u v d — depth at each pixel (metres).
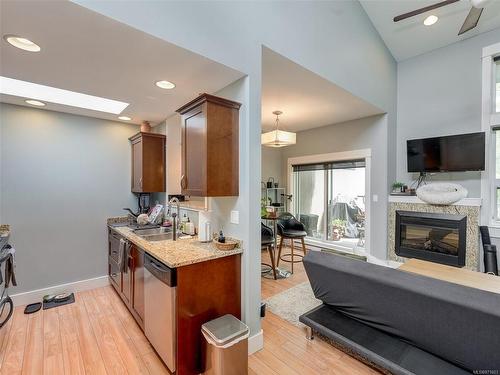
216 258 1.94
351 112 4.11
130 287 2.52
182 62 1.89
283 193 5.94
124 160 3.62
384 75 4.07
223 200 2.36
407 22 3.64
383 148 4.21
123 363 1.94
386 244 4.21
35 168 2.95
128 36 1.57
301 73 2.70
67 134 3.16
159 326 1.87
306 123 4.85
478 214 3.42
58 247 3.10
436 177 4.04
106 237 3.46
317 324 2.07
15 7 1.29
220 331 1.71
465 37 3.76
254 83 2.14
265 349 2.15
